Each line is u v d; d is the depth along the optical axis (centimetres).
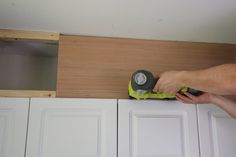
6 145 101
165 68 129
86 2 96
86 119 108
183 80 80
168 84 87
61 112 107
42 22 112
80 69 122
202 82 73
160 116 113
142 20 111
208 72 71
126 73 125
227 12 104
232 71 66
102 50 126
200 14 105
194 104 116
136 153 107
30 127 104
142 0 95
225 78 67
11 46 135
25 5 98
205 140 113
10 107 105
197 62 132
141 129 110
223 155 113
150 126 111
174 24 115
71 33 124
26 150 101
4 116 104
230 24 115
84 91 119
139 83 91
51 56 154
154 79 92
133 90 98
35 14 105
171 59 130
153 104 113
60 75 119
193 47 134
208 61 133
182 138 112
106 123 108
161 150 109
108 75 123
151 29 120
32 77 150
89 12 104
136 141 109
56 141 104
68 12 104
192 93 103
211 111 117
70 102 109
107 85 122
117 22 113
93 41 126
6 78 147
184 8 101
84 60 123
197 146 112
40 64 153
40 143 103
